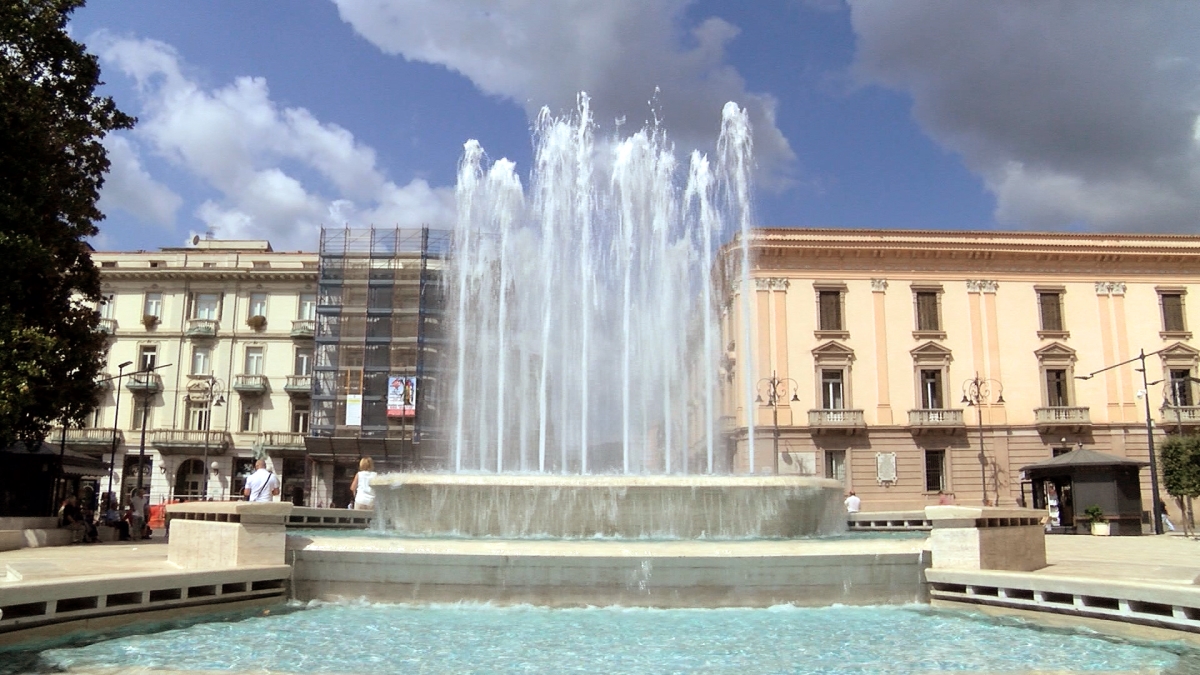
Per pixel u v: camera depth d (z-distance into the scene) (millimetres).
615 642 7582
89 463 29750
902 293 43688
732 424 42094
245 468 50344
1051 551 16656
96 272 23281
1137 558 14094
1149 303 44656
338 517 16891
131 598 8328
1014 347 43656
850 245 43219
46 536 19297
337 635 7875
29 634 7449
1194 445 31750
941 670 6586
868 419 42531
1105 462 29016
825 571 9625
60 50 20969
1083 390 43656
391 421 48031
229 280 52750
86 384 22391
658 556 9359
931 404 43281
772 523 12766
